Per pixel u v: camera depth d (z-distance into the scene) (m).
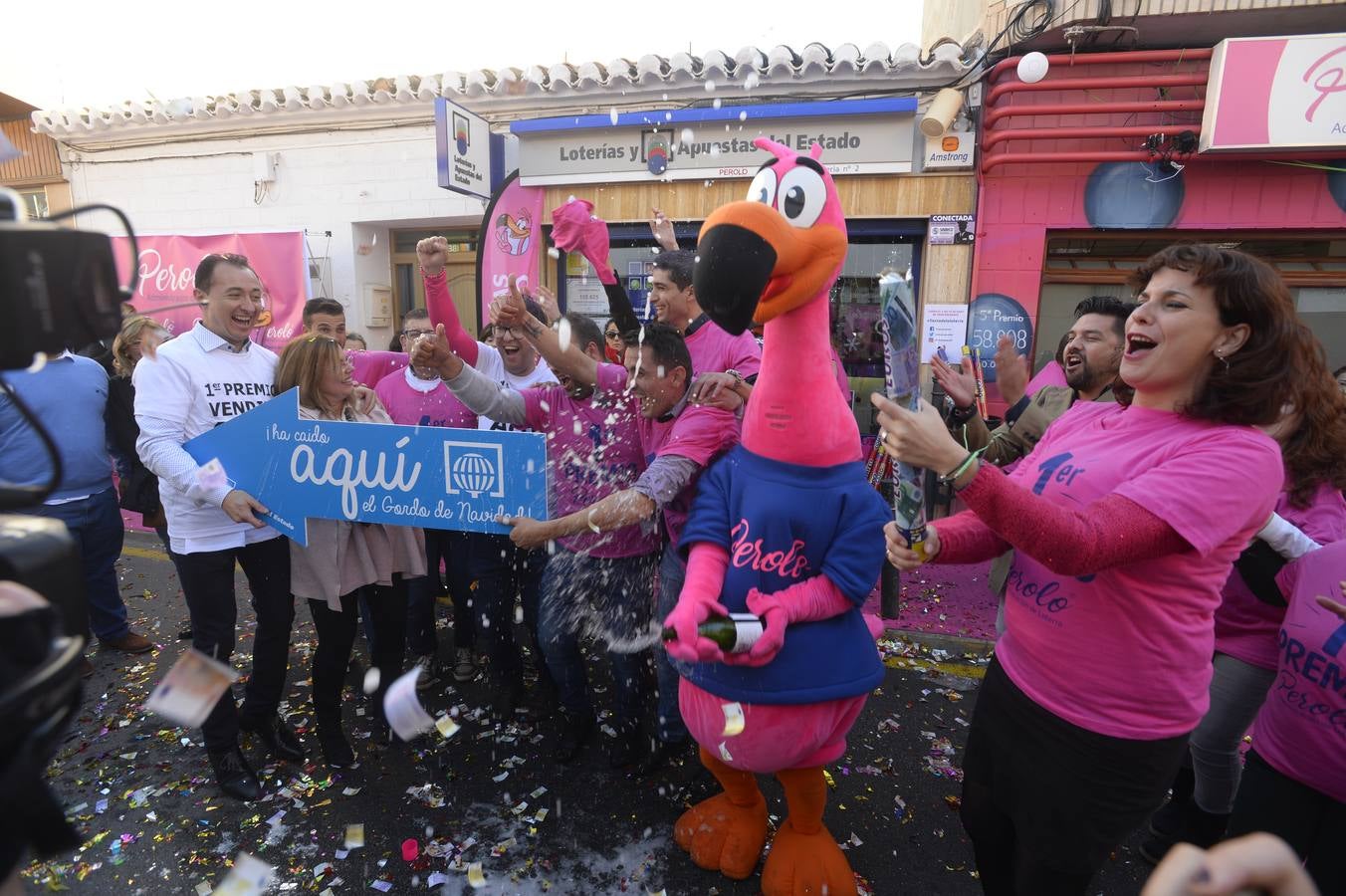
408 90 6.49
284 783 2.64
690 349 2.76
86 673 3.54
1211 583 1.37
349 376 2.60
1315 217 5.06
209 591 2.48
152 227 7.40
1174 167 5.14
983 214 5.52
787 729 1.77
